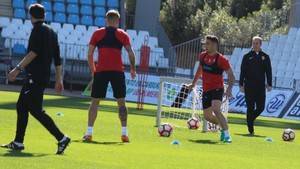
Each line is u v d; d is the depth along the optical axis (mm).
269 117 52156
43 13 18578
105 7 75812
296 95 52750
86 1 75375
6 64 63438
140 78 56250
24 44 65000
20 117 18672
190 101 35875
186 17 113375
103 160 17672
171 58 67312
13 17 72875
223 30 100000
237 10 118125
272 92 53594
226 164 18672
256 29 98188
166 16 115312
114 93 23359
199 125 32375
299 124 45250
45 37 18453
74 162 16750
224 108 33156
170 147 22547
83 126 28750
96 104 23188
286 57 63000
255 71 31578
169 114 36594
